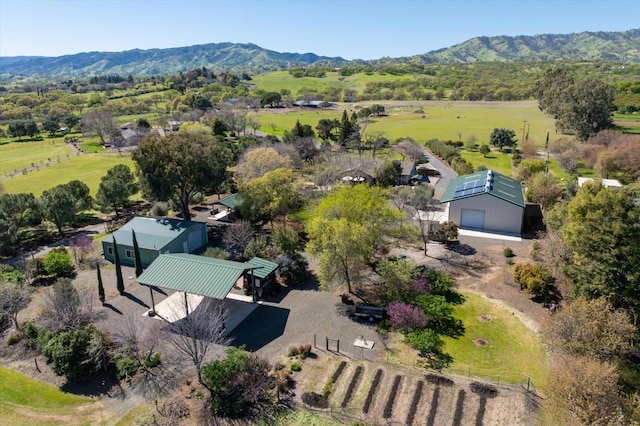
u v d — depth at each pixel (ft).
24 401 83.46
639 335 85.56
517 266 120.67
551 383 71.56
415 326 97.35
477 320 105.91
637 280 89.76
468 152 326.44
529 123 422.41
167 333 99.60
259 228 172.35
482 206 163.84
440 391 81.97
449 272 131.03
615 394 69.10
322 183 209.26
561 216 133.39
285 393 82.64
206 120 462.60
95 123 440.04
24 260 148.77
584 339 79.00
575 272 99.96
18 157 365.61
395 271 111.24
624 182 223.10
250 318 109.09
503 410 77.05
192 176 164.45
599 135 289.12
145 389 85.46
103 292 118.93
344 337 100.32
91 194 237.04
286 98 638.94
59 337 90.84
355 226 111.55
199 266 110.42
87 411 80.43
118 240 147.02
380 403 79.56
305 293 121.49
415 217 170.40
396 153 319.88
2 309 107.86
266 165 207.92
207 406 79.82
